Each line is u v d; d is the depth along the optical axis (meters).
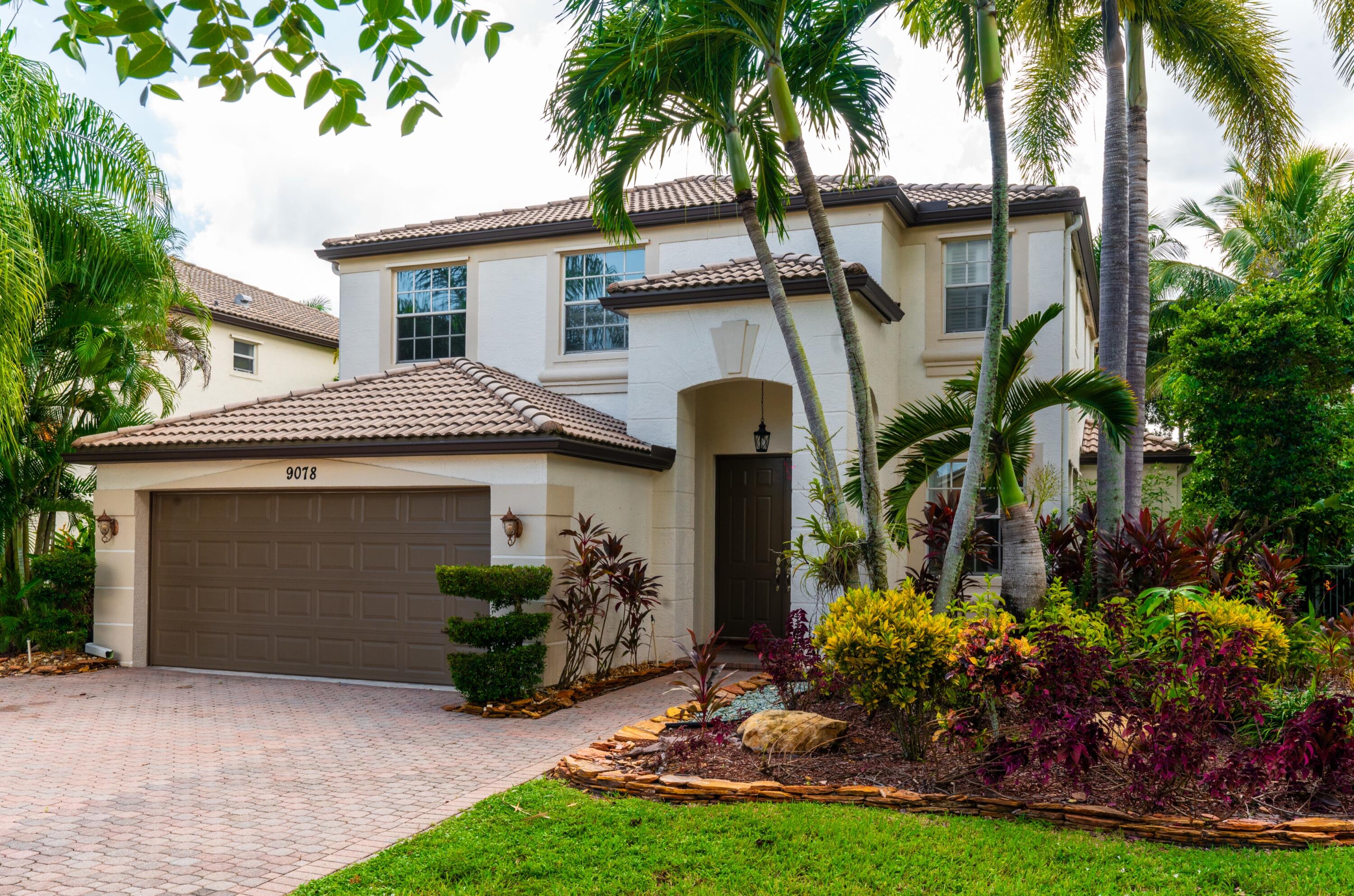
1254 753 5.63
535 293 15.14
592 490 11.37
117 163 12.35
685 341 12.80
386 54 3.79
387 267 16.17
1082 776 6.18
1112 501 10.55
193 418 12.93
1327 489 13.35
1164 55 12.57
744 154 9.17
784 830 5.55
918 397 13.77
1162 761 5.55
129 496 12.52
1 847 5.57
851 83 9.38
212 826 5.97
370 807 6.36
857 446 11.95
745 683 10.72
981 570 13.02
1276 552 10.89
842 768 6.70
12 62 11.09
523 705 9.62
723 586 14.45
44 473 12.66
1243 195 24.08
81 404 13.05
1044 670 5.90
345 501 11.66
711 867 5.07
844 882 4.85
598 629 11.30
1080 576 9.39
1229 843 5.41
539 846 5.39
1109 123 11.24
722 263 14.14
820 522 11.65
